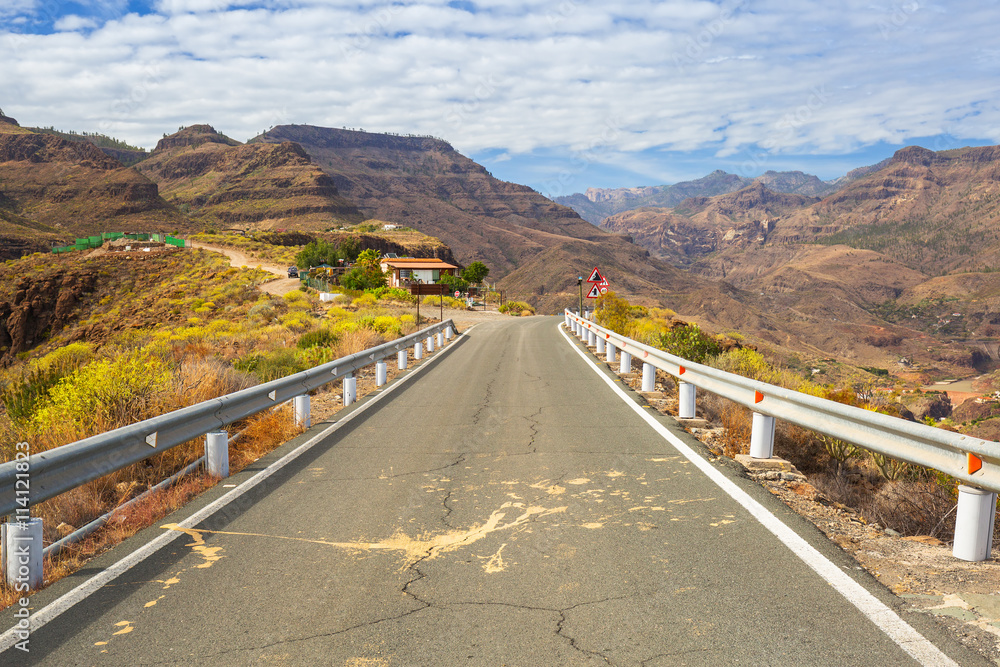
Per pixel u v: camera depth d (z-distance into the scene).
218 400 6.34
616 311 26.11
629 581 3.59
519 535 4.40
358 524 4.72
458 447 7.28
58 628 3.20
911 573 3.69
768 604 3.27
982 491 3.92
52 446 6.70
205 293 64.31
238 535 4.53
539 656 2.80
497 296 83.12
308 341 19.16
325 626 3.15
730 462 6.33
